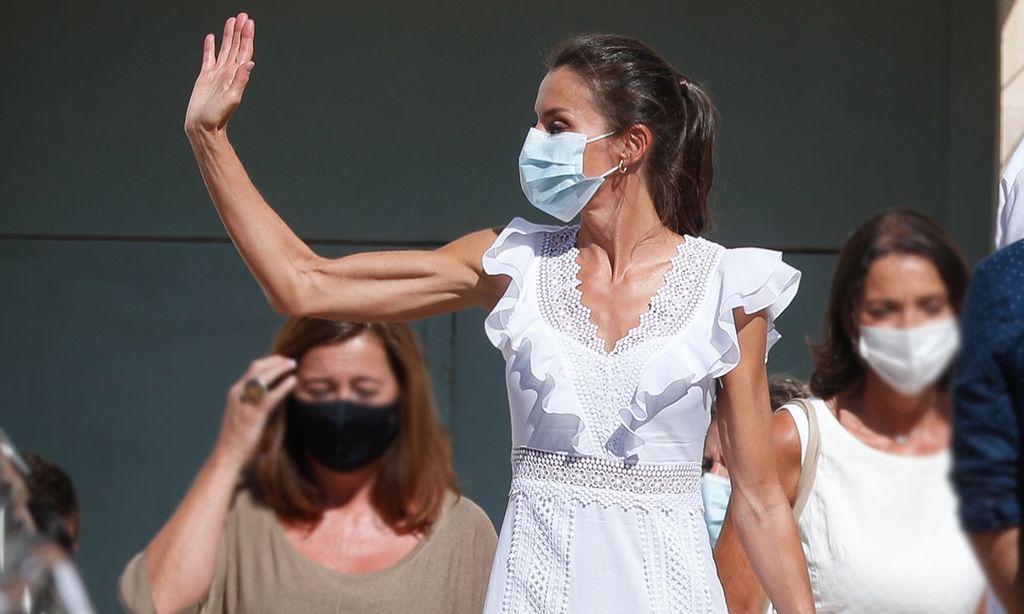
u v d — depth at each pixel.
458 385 23.97
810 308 23.92
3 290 24.45
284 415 11.84
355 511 11.88
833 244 24.11
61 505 11.23
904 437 12.38
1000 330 10.09
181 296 24.53
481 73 24.36
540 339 10.95
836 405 12.76
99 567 24.12
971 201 23.86
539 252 11.49
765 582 11.39
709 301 11.07
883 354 12.52
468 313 24.05
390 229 24.31
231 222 11.29
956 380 10.32
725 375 11.23
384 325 12.07
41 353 24.44
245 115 24.31
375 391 11.84
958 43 23.95
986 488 10.05
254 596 11.55
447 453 12.23
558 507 10.84
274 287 11.27
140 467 24.34
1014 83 22.17
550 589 10.77
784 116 24.20
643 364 10.77
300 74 24.36
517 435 11.12
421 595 11.71
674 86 11.52
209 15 24.45
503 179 24.30
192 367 24.47
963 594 12.02
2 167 24.50
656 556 10.79
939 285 12.55
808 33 24.19
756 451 11.30
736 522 11.45
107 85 24.50
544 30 24.27
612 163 11.26
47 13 24.50
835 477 12.41
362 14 24.36
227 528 11.69
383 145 24.38
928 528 12.22
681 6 24.22
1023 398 10.03
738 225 24.12
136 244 24.53
